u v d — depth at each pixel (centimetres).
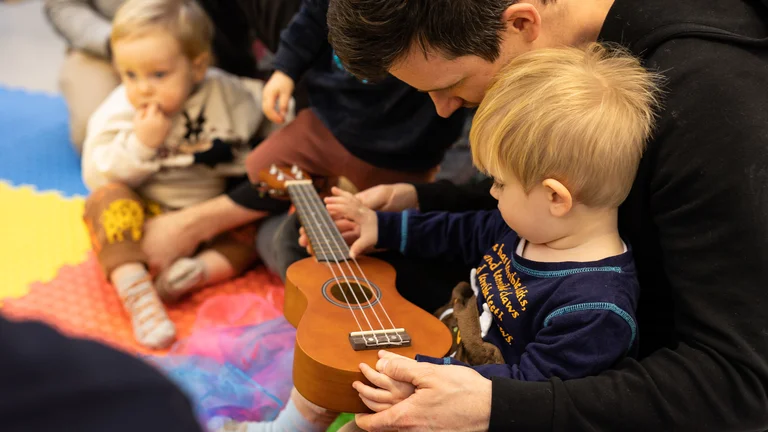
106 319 164
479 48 95
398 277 133
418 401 89
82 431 35
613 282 96
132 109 181
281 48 167
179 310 170
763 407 83
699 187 86
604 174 94
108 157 174
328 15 99
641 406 85
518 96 95
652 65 93
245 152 188
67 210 206
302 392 100
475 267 134
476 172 188
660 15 93
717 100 86
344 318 108
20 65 309
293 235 151
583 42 102
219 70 203
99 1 238
